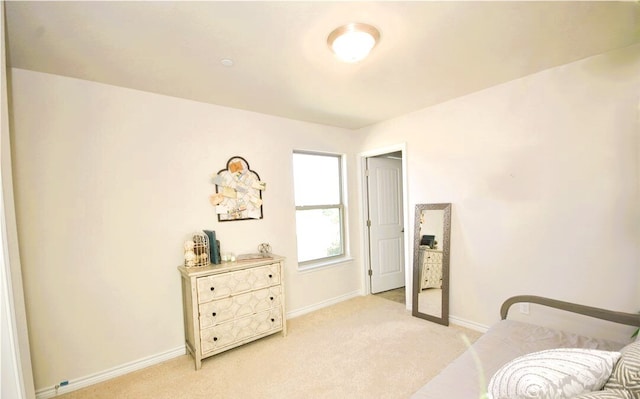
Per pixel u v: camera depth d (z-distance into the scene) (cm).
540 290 234
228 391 198
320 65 203
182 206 256
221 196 275
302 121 342
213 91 244
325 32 164
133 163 233
